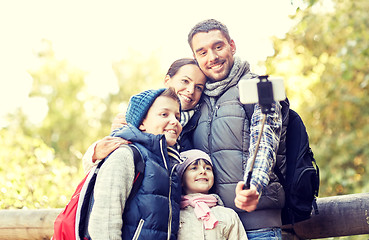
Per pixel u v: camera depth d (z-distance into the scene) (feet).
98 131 64.85
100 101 67.21
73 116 65.00
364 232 12.61
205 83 11.57
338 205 12.63
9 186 18.54
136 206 9.77
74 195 10.20
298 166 11.17
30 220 14.17
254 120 10.68
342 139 27.68
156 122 10.69
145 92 10.86
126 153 9.88
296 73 28.14
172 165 10.53
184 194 10.99
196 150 11.04
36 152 21.15
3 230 14.34
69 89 66.85
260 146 10.43
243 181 10.20
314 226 12.76
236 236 10.62
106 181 9.66
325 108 28.27
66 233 9.88
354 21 26.07
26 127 54.70
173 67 11.73
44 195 19.44
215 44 11.29
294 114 11.50
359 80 27.50
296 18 26.96
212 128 11.16
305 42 27.76
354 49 25.76
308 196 11.14
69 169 21.67
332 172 27.22
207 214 10.47
